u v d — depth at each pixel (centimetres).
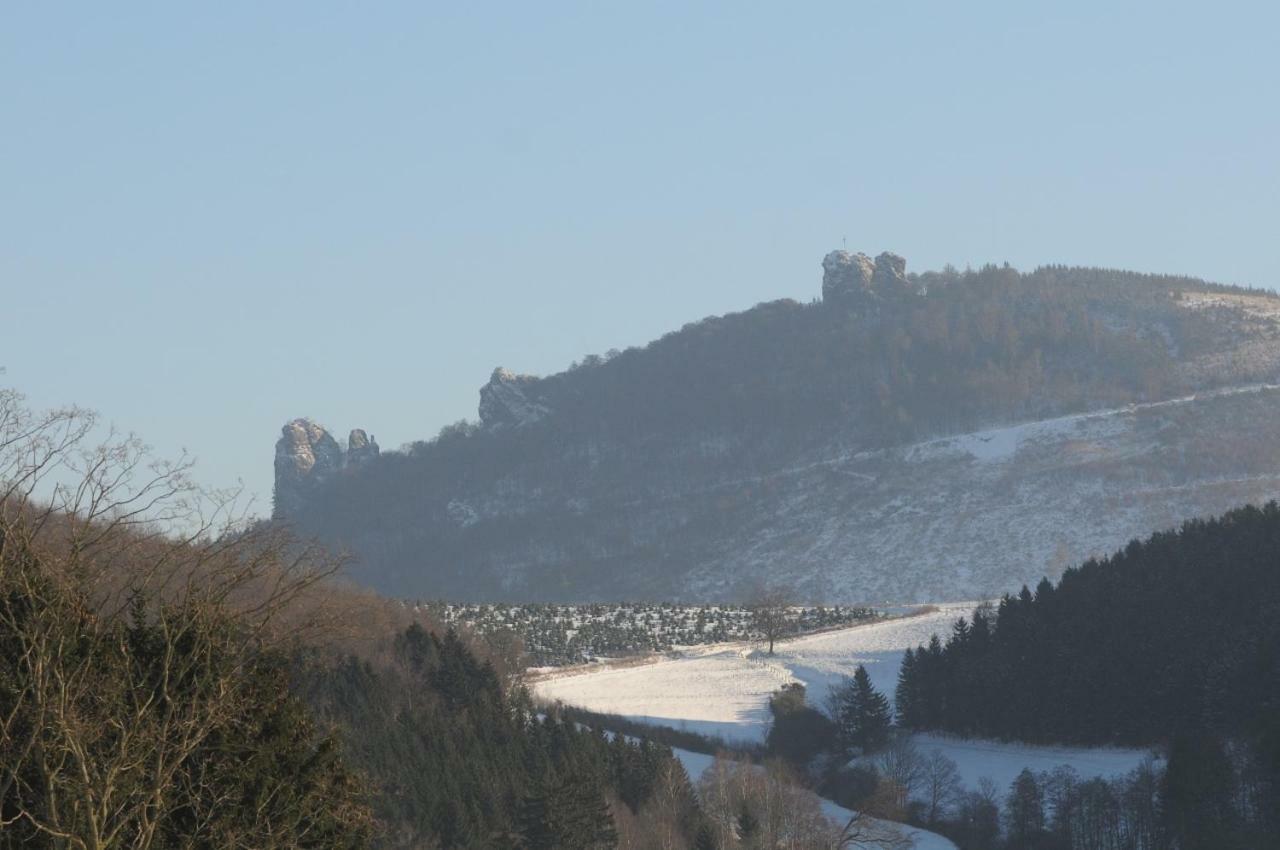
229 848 7481
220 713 7606
